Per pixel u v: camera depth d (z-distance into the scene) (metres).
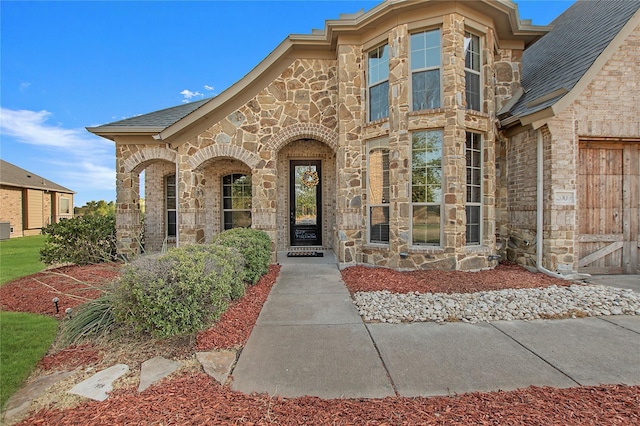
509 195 7.80
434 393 2.70
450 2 6.39
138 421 2.32
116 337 3.74
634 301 4.92
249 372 3.05
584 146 6.73
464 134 6.56
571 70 6.68
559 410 2.42
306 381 2.89
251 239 6.08
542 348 3.54
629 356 3.35
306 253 9.53
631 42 6.36
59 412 2.48
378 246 7.29
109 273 6.68
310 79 8.30
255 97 8.36
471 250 6.74
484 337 3.83
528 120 6.53
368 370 3.08
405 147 6.77
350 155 7.69
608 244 6.76
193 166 8.48
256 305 4.94
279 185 10.14
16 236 21.00
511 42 7.98
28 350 3.55
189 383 2.86
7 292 5.95
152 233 11.34
